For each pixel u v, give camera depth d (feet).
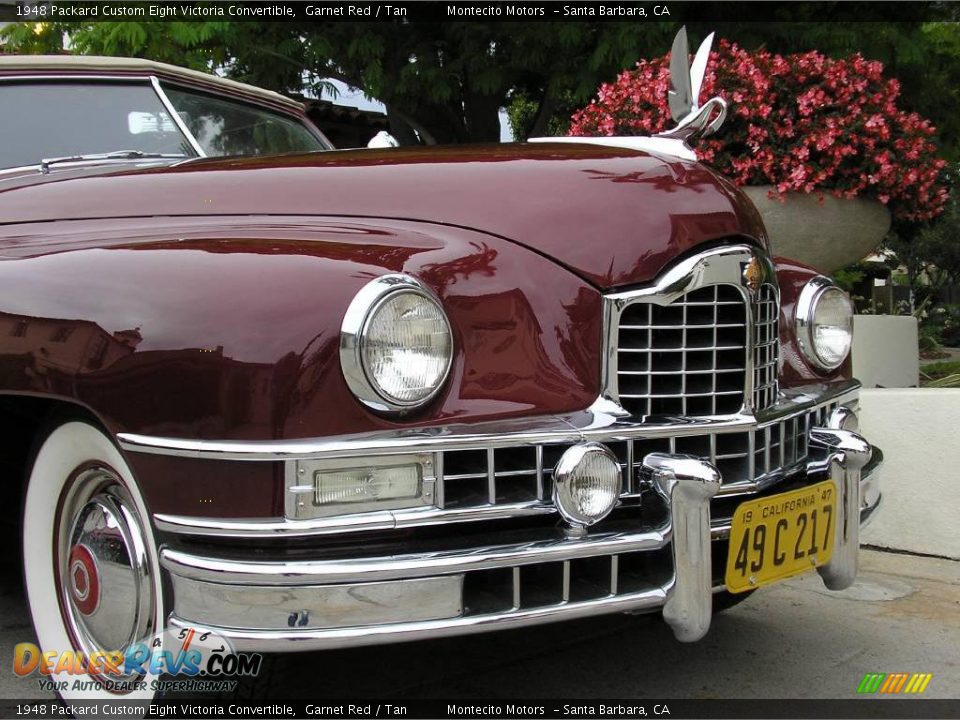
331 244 6.64
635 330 7.09
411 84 25.25
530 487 6.38
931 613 10.09
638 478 6.85
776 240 16.47
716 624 9.75
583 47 24.08
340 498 5.73
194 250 6.56
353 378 5.75
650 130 16.46
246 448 5.65
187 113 11.52
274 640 5.62
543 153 8.29
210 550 5.81
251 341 5.72
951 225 66.13
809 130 15.96
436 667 8.36
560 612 6.23
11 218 8.95
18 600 10.11
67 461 7.02
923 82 25.77
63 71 10.97
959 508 11.94
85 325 6.30
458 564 5.84
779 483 7.89
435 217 7.43
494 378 6.48
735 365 7.48
